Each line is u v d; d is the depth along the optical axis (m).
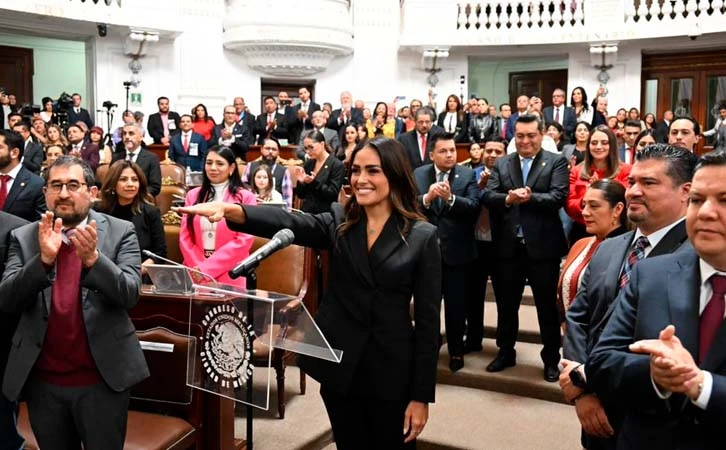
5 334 2.40
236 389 2.10
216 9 11.09
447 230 3.88
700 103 11.09
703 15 10.32
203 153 7.99
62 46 13.04
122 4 10.05
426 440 3.27
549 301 3.73
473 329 4.29
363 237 2.08
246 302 2.05
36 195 3.87
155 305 2.73
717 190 1.42
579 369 1.95
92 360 2.12
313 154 5.52
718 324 1.45
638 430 1.55
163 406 2.71
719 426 1.35
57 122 9.05
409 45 11.69
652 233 1.99
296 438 3.18
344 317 2.07
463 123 8.88
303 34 10.84
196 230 3.43
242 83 11.33
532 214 3.71
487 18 11.60
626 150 5.86
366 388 2.04
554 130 6.80
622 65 11.42
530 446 3.16
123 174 3.48
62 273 2.14
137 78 10.62
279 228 2.08
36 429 2.15
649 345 1.36
